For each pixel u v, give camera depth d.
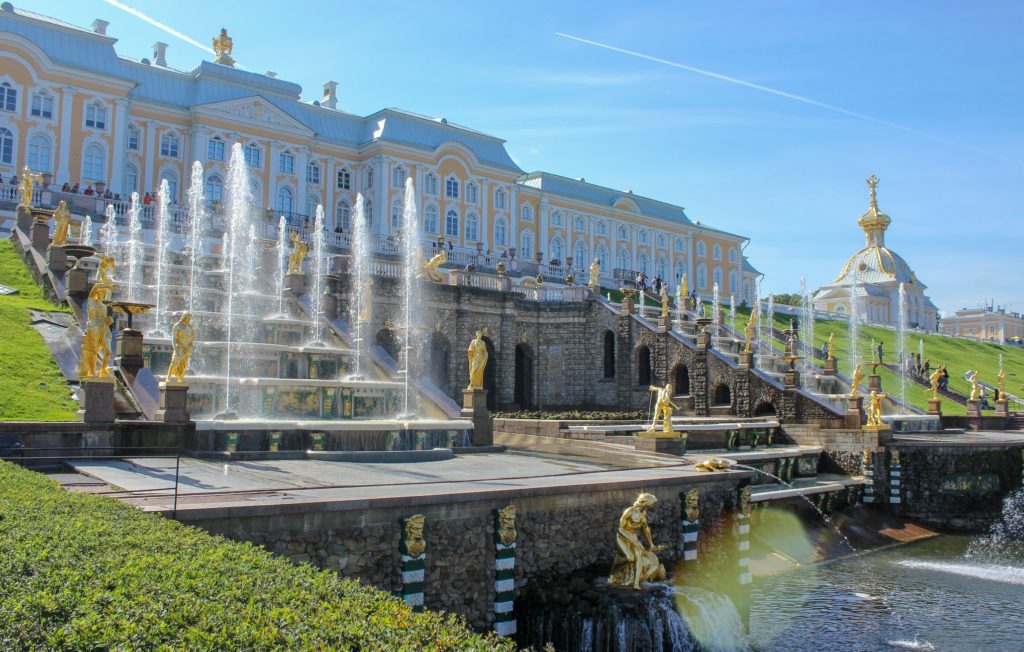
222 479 15.54
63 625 5.26
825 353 59.06
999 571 25.19
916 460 33.22
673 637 15.27
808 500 29.02
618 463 21.97
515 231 82.25
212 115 63.09
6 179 54.31
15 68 55.00
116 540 7.68
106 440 18.14
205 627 5.41
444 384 42.16
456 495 13.90
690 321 51.91
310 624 5.68
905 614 20.19
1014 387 69.56
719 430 33.28
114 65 59.94
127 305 22.16
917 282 118.38
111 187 58.28
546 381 47.25
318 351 30.16
